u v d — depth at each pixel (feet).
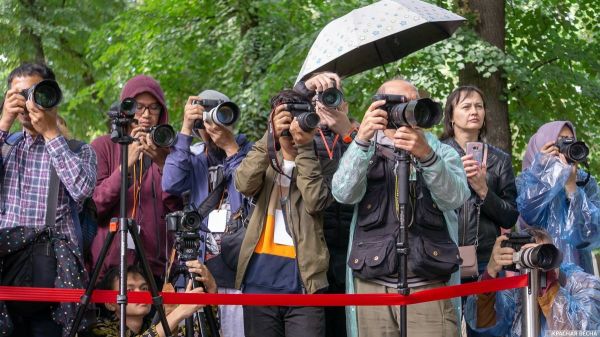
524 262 17.13
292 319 17.56
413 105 14.98
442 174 15.92
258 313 17.70
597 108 43.78
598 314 18.72
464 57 37.45
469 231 19.25
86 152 17.07
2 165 16.62
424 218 16.56
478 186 19.20
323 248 17.67
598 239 20.44
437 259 16.42
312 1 46.24
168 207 19.71
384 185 16.80
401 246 15.47
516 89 40.98
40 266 16.15
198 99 19.17
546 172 20.25
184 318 16.96
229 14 47.80
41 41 61.62
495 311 19.04
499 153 20.47
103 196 19.04
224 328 18.38
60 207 16.66
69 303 16.49
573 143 20.20
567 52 43.32
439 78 40.47
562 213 20.61
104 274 18.95
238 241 18.01
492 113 38.60
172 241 19.61
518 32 44.09
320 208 17.39
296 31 46.65
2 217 16.48
